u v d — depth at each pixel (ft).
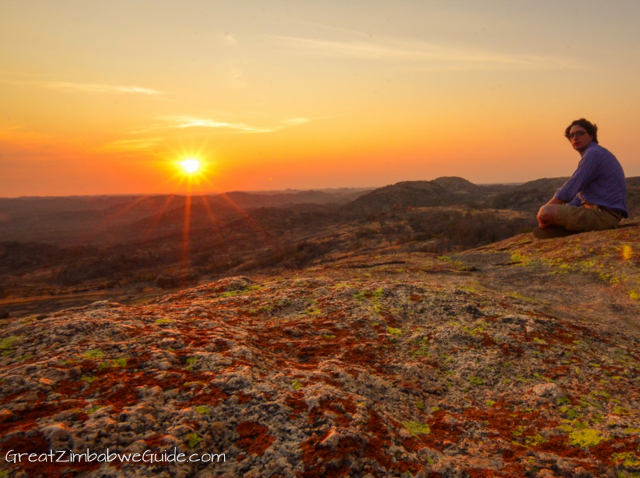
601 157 24.29
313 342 10.94
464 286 19.35
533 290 19.49
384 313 13.32
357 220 590.96
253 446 5.78
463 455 6.62
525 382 9.40
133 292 314.14
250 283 17.61
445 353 10.80
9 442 5.16
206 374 7.47
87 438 5.39
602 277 19.76
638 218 27.50
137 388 6.76
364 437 6.13
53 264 519.60
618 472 6.13
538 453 6.70
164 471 5.10
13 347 8.04
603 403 8.41
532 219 301.84
